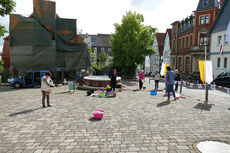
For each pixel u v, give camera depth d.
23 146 4.12
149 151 3.89
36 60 20.31
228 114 6.99
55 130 5.13
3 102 9.30
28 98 10.50
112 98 10.45
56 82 20.23
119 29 30.81
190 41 32.69
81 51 23.53
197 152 3.87
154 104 8.76
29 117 6.45
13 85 15.92
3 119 6.21
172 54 40.62
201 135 4.83
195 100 9.98
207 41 28.08
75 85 13.99
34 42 19.97
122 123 5.77
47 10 21.05
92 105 8.49
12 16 19.73
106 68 39.16
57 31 22.25
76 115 6.72
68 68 22.92
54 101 9.52
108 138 4.57
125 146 4.12
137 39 27.53
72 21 22.62
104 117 6.45
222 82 17.55
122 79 29.38
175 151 3.91
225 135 4.85
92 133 4.91
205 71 8.84
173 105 8.55
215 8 27.69
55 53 21.31
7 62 25.58
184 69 34.94
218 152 3.88
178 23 38.38
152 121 6.01
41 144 4.22
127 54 28.56
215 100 10.09
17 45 20.05
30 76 16.52
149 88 16.09
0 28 11.81
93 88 14.01
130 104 8.73
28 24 19.84
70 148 4.02
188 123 5.83
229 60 22.00
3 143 4.28
